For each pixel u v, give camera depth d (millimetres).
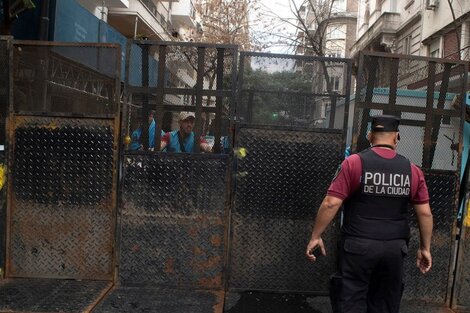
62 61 4578
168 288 4555
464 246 4445
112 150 4559
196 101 4562
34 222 4602
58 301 4137
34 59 4570
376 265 3289
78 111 4582
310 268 4555
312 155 4520
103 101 4551
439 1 17547
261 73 4543
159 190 4543
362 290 3311
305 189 4527
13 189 4586
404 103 4648
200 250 4555
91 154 4570
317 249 3785
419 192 3344
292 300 4422
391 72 4426
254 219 4543
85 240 4609
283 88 4555
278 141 4516
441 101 4449
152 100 4574
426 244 3406
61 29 9039
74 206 4598
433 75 4445
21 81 4570
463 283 4453
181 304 4211
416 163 4531
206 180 4531
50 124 4562
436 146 4586
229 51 4562
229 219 4539
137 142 4609
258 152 4520
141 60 4594
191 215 4543
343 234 3398
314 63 4586
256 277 4562
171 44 4504
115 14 18406
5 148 4531
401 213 3318
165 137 4656
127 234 4555
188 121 4637
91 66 4555
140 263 4559
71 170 4582
